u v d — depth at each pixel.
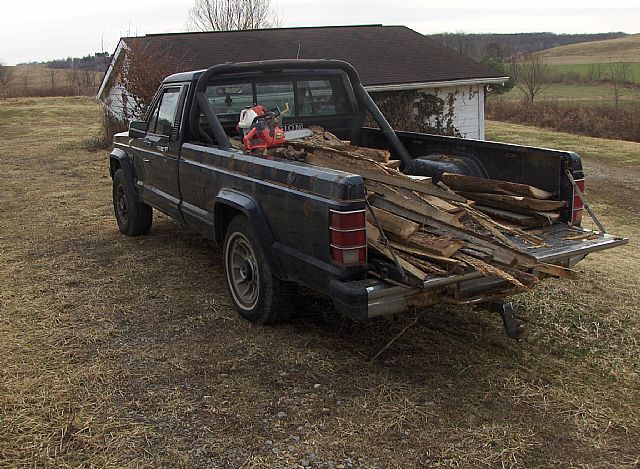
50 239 7.51
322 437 3.37
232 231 4.87
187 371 4.09
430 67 18.72
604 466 3.16
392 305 3.65
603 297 5.55
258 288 4.66
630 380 4.05
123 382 3.96
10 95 43.69
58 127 24.50
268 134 4.99
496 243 3.79
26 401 3.71
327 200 3.73
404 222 3.88
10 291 5.63
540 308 5.21
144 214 7.34
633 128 24.23
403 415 3.56
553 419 3.57
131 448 3.27
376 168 4.32
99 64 55.00
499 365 4.19
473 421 3.53
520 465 3.15
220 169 4.99
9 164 14.60
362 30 21.20
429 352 4.36
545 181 4.65
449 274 3.59
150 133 6.53
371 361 4.21
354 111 6.46
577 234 4.35
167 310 5.15
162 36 18.61
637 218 10.12
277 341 4.52
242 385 3.91
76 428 3.44
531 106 29.59
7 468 3.09
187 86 5.68
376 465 3.14
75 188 11.16
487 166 5.18
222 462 3.17
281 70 5.93
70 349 4.43
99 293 5.57
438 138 5.63
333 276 3.74
